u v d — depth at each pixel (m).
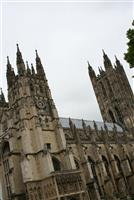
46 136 118.50
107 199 122.25
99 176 129.25
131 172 146.12
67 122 156.88
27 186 104.69
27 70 131.75
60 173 106.19
